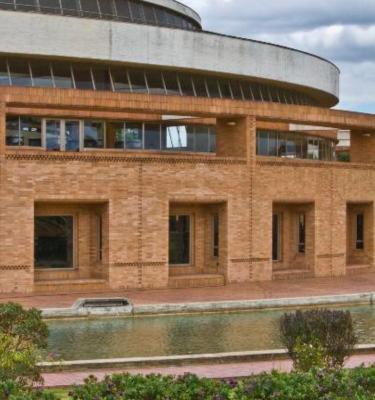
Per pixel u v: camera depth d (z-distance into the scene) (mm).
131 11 35156
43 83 30891
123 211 27453
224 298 25359
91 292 26859
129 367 16297
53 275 27906
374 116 33906
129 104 27672
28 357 12547
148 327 21078
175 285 28328
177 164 28359
